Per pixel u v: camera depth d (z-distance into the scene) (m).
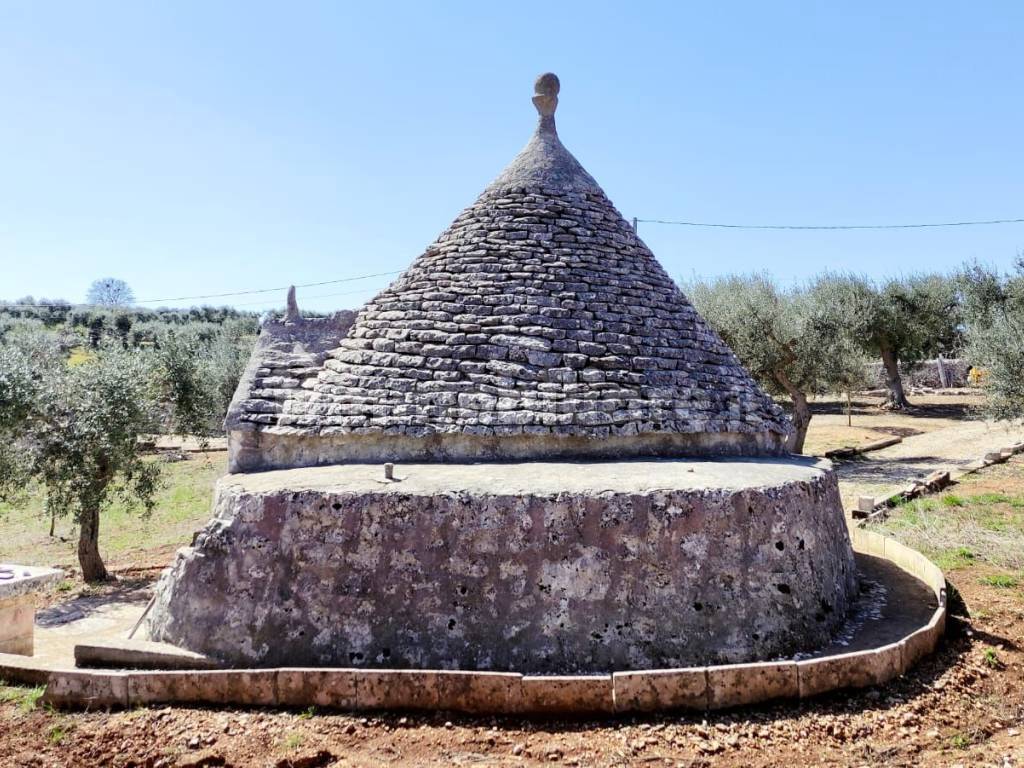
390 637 5.95
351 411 7.73
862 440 24.00
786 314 20.27
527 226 9.23
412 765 4.47
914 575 8.58
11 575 7.39
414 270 9.23
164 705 5.31
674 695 5.10
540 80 10.39
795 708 5.13
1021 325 16.20
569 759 4.52
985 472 16.36
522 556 6.05
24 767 4.51
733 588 6.18
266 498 6.32
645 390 8.02
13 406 11.06
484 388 7.75
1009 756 4.59
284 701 5.28
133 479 13.20
